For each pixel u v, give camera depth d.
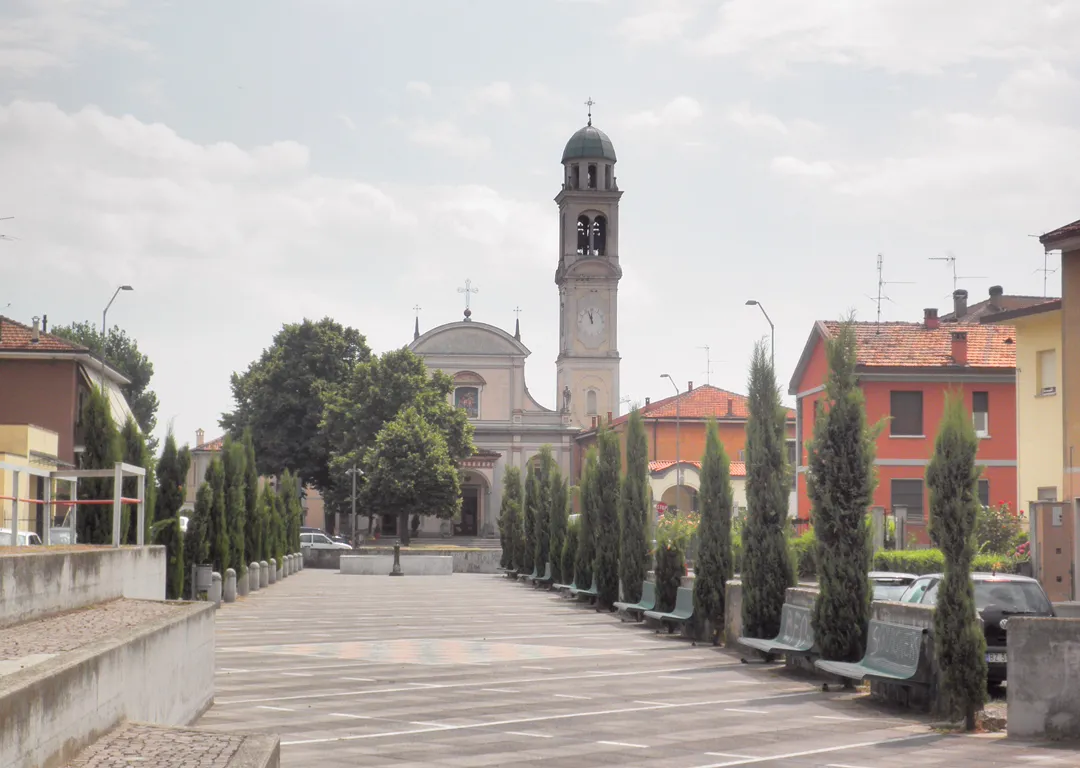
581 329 110.94
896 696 17.88
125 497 27.12
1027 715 14.90
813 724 15.99
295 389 92.75
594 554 43.03
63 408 53.09
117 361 99.50
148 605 17.97
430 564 66.00
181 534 29.95
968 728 15.62
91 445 26.25
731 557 28.12
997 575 19.58
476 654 24.81
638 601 35.25
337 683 19.75
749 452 24.78
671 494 90.38
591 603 41.91
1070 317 31.34
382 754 13.45
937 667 16.48
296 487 71.06
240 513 42.81
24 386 52.97
